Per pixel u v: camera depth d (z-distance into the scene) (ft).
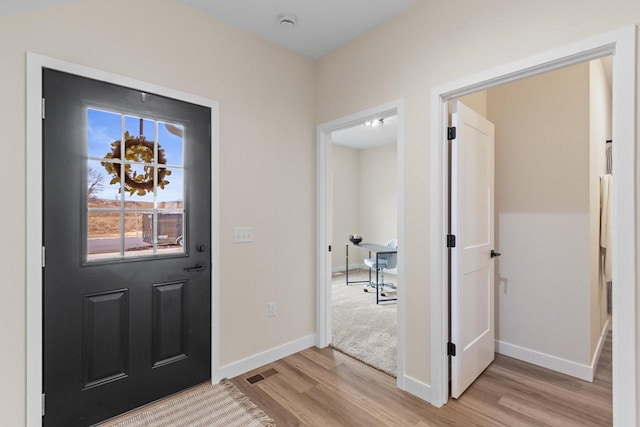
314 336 9.32
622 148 4.32
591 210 7.25
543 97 7.92
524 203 8.21
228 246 7.40
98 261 5.67
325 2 6.72
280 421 5.79
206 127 7.04
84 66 5.48
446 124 6.44
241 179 7.65
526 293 8.15
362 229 22.13
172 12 6.57
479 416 5.90
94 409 5.63
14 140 4.88
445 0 6.23
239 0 6.66
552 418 5.81
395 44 7.14
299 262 8.96
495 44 5.52
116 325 5.87
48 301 5.17
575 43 4.68
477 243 7.29
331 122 8.81
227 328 7.39
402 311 6.91
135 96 6.06
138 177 6.13
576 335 7.35
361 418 5.88
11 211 4.87
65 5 5.32
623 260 4.34
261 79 8.07
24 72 4.95
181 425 5.65
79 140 5.46
